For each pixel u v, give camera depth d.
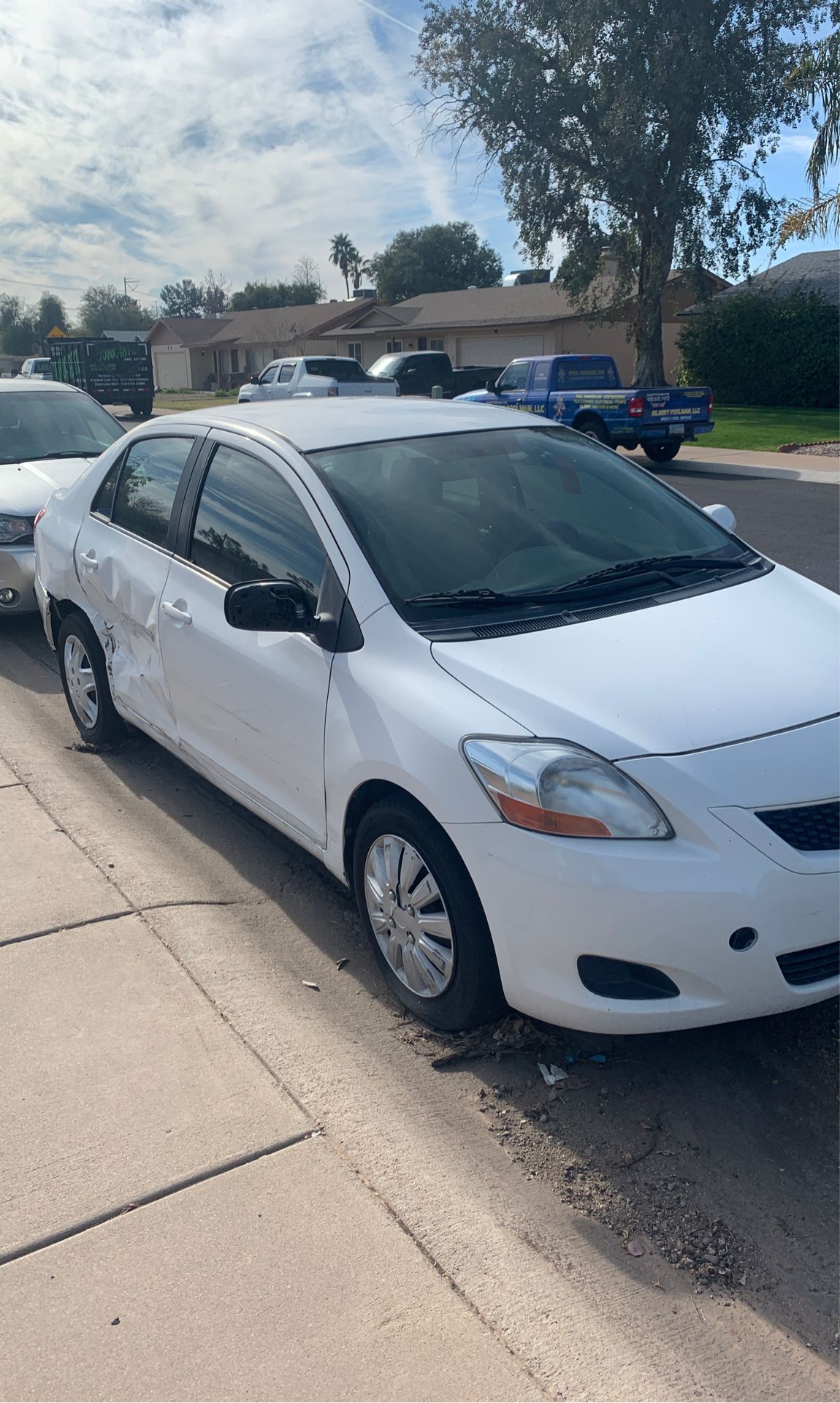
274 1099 2.97
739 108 27.05
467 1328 2.29
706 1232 2.59
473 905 3.04
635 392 17.03
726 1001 2.79
